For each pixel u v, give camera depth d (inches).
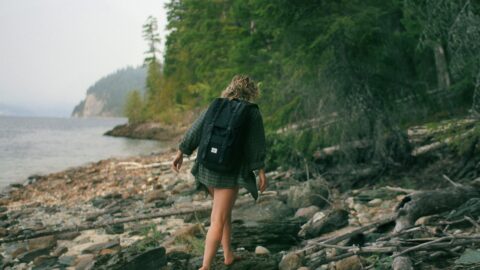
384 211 247.6
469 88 365.4
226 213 143.9
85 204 394.3
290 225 242.4
